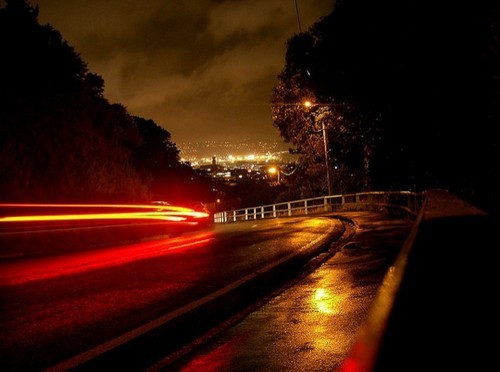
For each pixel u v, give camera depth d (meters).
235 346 5.94
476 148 15.31
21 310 8.23
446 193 7.08
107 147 29.06
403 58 18.61
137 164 51.88
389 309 1.94
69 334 6.67
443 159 17.81
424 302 2.13
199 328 7.00
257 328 6.65
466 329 2.08
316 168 41.25
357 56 21.80
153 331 6.41
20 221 18.88
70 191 23.48
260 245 15.53
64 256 16.98
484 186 14.48
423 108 18.33
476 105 15.24
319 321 6.66
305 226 22.30
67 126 25.12
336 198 35.78
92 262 14.16
